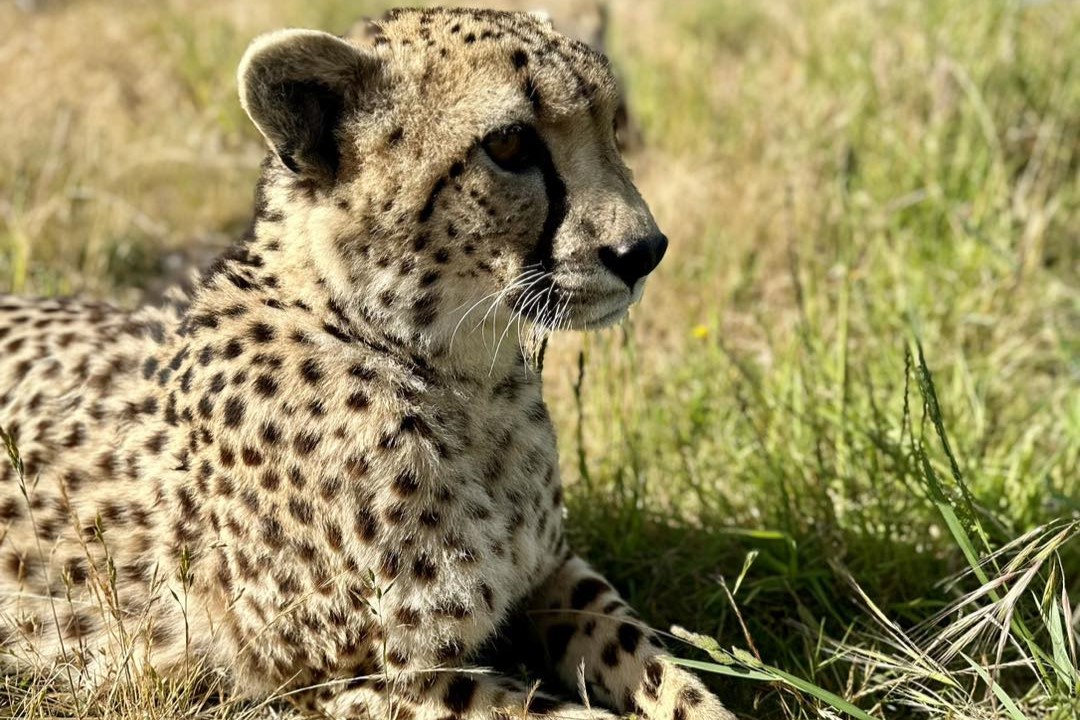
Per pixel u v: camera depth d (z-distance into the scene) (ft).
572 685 25.39
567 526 30.53
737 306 42.09
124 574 24.56
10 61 62.49
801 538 29.43
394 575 22.74
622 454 31.96
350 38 24.79
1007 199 43.78
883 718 24.21
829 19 59.06
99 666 24.71
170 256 46.14
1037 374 37.76
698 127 54.24
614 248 22.53
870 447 30.78
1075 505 27.09
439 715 23.15
